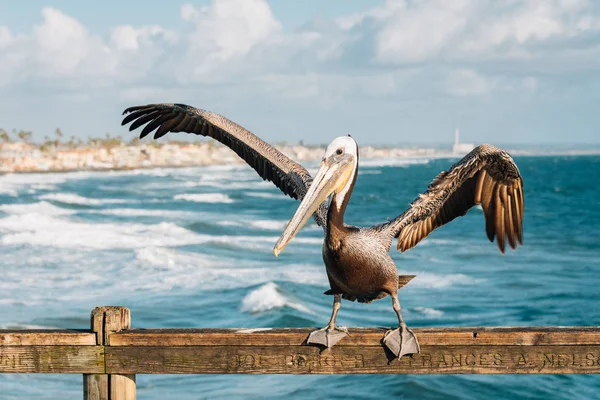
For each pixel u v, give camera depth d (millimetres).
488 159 5242
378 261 5172
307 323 17484
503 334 4906
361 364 5008
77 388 12586
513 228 5348
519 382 13078
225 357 5082
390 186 107375
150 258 28141
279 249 4977
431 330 5047
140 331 5184
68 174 156625
